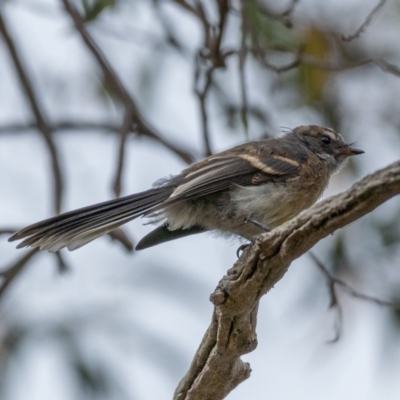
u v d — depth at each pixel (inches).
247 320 290.4
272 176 398.0
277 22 463.8
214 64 460.4
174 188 377.4
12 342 473.7
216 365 304.2
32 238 341.4
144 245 392.8
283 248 267.0
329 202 255.6
